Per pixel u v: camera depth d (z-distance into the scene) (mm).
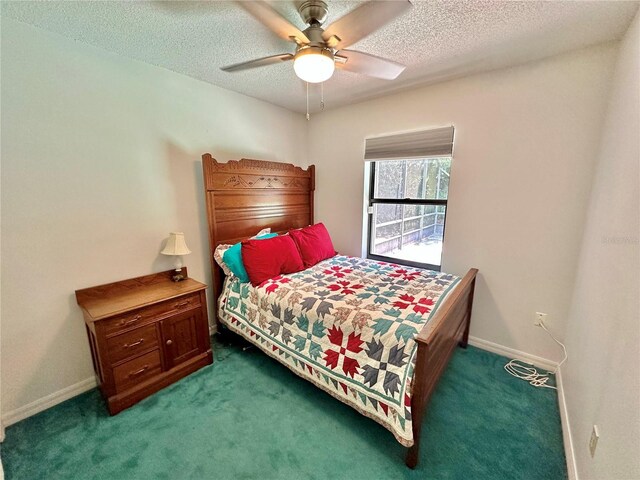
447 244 2484
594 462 1082
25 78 1540
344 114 2992
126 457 1426
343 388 1533
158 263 2213
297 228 3193
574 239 1923
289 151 3170
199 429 1596
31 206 1615
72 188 1754
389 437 1539
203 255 2520
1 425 1524
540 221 2035
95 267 1889
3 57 1468
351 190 3078
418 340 1246
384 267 2525
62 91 1668
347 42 1363
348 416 1684
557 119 1890
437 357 1512
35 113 1586
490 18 1455
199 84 2326
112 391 1697
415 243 2797
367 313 1611
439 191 2570
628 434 832
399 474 1337
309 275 2307
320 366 1642
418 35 1620
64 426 1611
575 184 1879
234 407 1757
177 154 2252
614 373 1008
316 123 3252
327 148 3203
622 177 1239
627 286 1002
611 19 1433
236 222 2566
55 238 1714
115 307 1721
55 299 1741
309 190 3311
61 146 1690
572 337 1794
